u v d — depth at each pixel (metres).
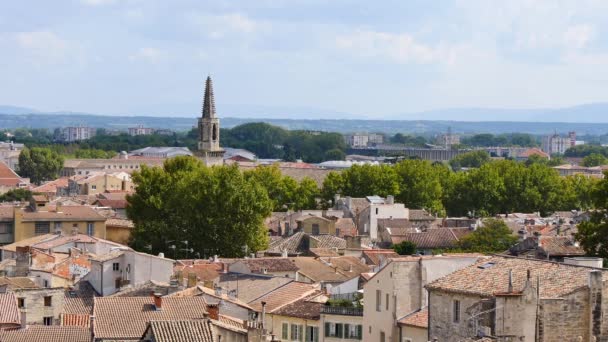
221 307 175.12
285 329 183.25
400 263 156.50
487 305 119.25
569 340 115.44
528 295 113.38
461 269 139.62
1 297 172.38
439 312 135.12
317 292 198.00
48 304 180.62
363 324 163.38
